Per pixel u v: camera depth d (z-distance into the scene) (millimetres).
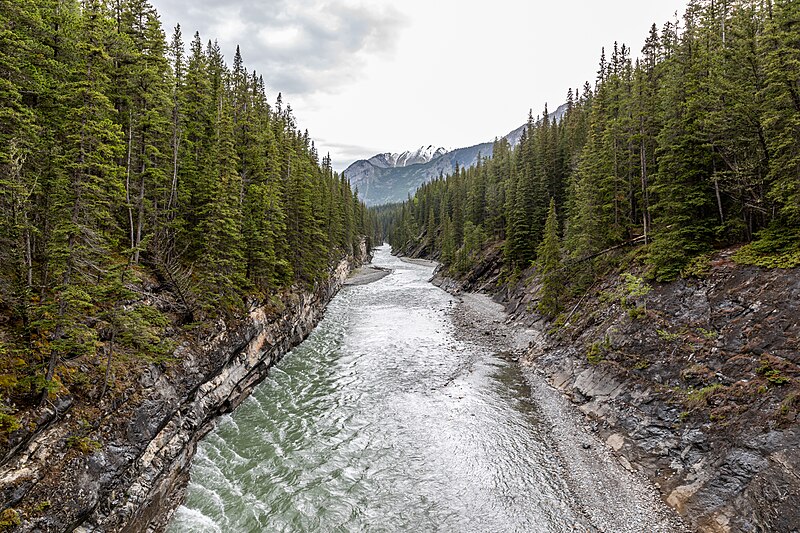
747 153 24359
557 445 21500
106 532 13359
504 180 82688
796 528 12719
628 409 22078
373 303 60344
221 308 26266
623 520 15984
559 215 56406
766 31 20469
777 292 19219
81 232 14344
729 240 25203
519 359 34844
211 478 18828
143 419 16406
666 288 25656
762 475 14609
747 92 23109
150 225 26828
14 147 14188
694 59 27453
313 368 33219
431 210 131250
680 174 26297
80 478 12867
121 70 23156
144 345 17859
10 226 14219
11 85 14766
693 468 17109
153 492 15883
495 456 20625
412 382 30172
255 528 15875
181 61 34281
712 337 20781
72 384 14570
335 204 71812
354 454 20938
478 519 16375
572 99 73750
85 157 14570
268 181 38344
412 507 17109
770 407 16078
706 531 14734
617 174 37781
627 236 37375
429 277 89562
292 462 20203
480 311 53875
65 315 13633
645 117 34125
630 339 25359
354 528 15945
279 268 37469
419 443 21953
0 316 14164
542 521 16188
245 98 45062
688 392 19891
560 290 38938
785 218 21812
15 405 12328
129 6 26375
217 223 25344
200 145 33125
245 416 25031
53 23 19938
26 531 10875
